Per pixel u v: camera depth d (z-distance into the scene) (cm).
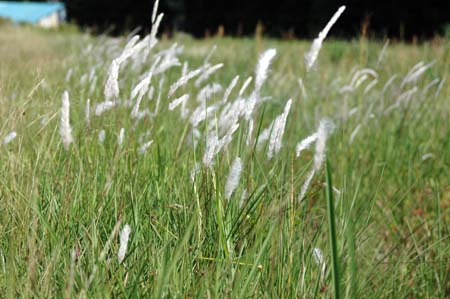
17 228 307
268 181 307
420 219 459
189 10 4534
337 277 239
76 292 283
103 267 290
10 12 5488
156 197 337
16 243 300
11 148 356
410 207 480
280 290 287
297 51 1384
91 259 291
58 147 358
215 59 1042
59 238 304
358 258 351
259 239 279
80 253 298
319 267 298
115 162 315
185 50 1152
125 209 327
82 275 280
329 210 238
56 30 3512
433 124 621
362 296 316
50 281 282
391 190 509
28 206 302
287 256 294
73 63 683
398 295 348
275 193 300
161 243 313
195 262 303
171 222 325
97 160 338
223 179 329
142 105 450
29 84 484
